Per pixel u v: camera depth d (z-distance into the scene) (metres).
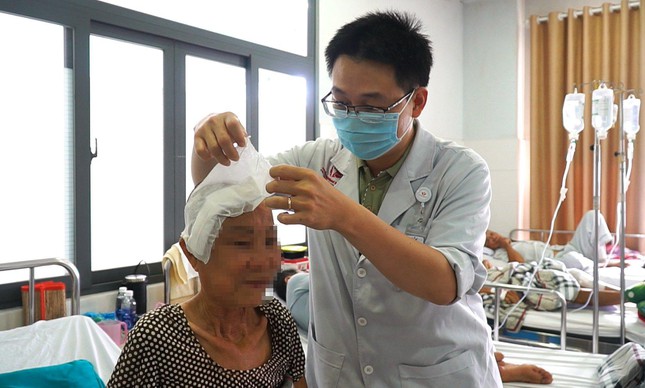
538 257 4.19
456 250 1.05
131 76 2.74
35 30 2.37
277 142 3.62
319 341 1.31
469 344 1.26
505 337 3.14
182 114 2.96
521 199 5.20
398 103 1.11
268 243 0.87
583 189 4.72
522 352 2.43
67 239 2.50
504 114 5.20
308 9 3.74
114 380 0.83
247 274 0.87
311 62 3.76
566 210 4.83
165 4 2.86
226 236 0.85
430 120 4.98
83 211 2.51
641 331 2.87
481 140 5.29
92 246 2.62
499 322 3.04
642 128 4.46
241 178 0.87
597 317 2.70
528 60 5.24
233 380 0.89
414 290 0.97
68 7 2.41
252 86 3.34
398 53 1.07
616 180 4.55
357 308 1.22
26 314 2.21
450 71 5.25
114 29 2.63
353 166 1.32
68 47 2.46
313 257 1.32
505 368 2.08
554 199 4.89
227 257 0.85
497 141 5.21
